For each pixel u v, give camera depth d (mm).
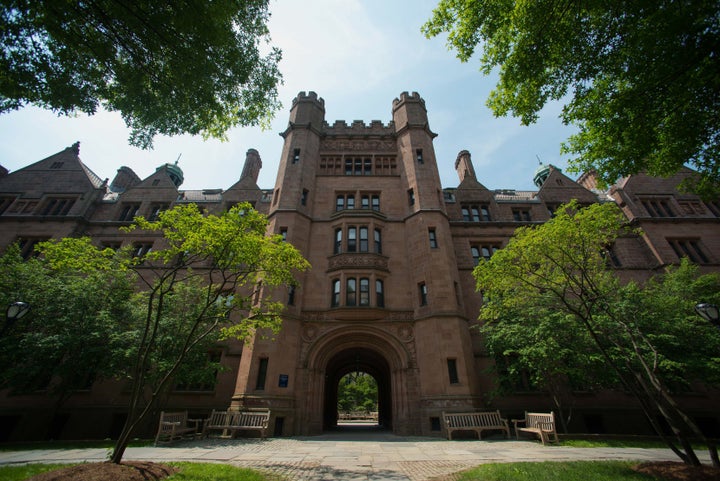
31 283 15484
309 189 24406
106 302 16250
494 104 10719
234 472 7066
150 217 26906
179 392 19703
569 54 9078
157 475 6715
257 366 17406
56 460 8516
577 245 10742
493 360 18391
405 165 25578
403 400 17797
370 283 20266
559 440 12883
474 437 15250
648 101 8734
